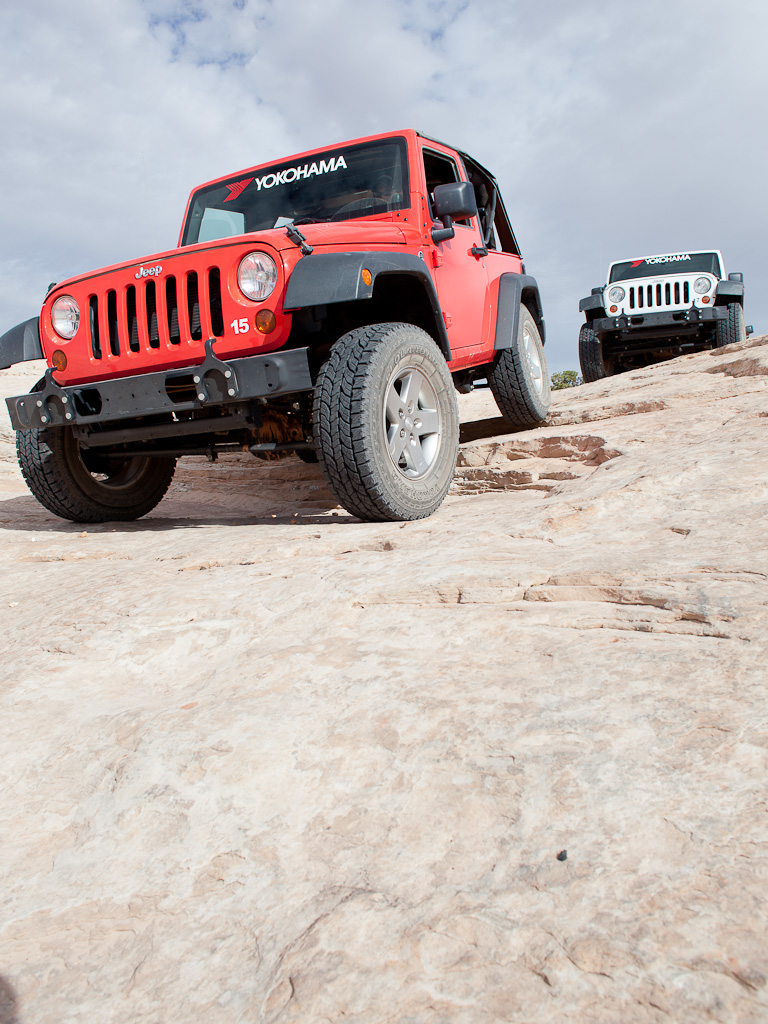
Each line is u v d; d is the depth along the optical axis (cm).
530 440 420
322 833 117
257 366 301
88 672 194
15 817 138
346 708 147
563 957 83
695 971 78
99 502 427
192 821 126
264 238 308
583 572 185
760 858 91
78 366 350
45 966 103
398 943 91
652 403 453
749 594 158
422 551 236
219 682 172
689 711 123
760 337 562
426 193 407
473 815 111
